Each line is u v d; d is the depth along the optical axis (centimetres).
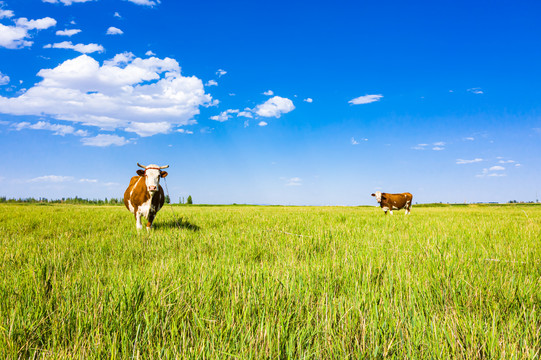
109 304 264
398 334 223
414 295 284
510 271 380
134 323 243
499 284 321
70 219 1105
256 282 319
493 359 196
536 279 342
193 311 245
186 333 233
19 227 869
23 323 234
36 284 323
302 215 1355
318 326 232
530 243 559
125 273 383
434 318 237
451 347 208
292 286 304
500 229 764
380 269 372
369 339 217
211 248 568
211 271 369
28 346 216
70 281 342
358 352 204
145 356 200
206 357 198
